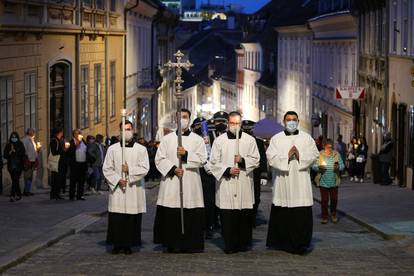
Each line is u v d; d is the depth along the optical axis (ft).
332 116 212.02
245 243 56.70
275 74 314.55
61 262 51.90
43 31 114.21
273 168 56.08
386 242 62.75
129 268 49.55
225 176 55.93
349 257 54.44
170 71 307.37
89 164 102.22
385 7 149.18
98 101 154.51
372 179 141.08
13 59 104.01
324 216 78.54
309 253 56.13
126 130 55.47
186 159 56.34
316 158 56.03
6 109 101.91
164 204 56.24
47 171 119.65
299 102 266.98
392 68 142.31
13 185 90.38
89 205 87.30
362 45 175.01
